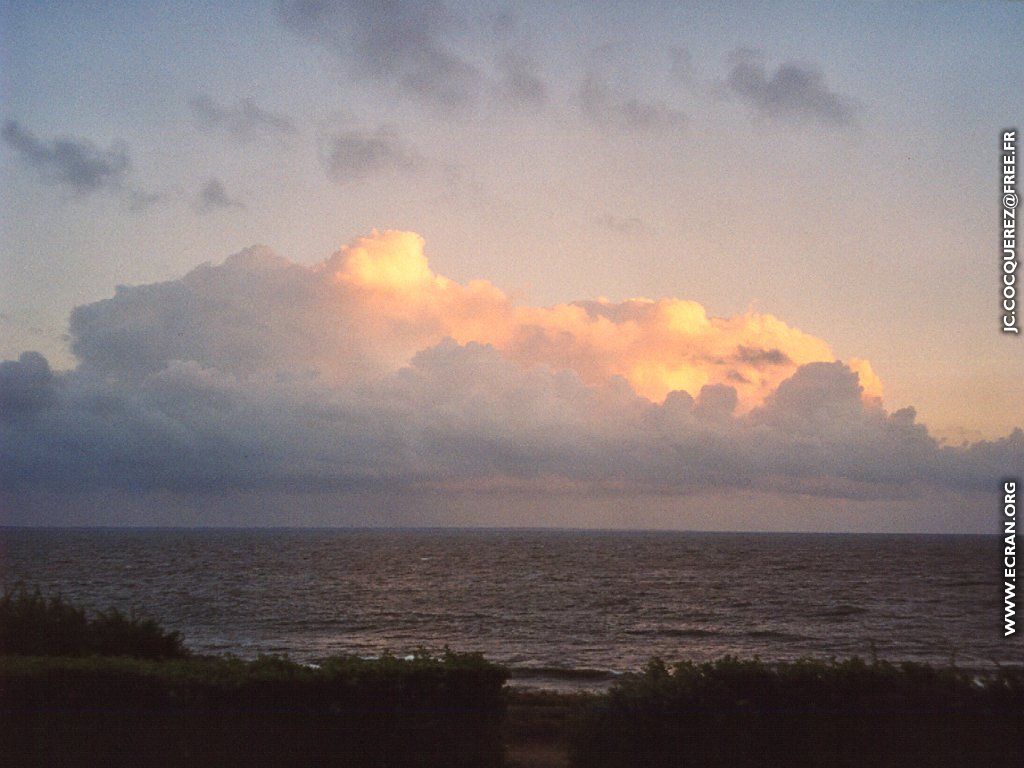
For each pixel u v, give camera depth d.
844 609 59.12
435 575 95.94
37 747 8.95
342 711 8.95
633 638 42.75
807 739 8.90
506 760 9.48
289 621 49.88
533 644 40.19
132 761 8.92
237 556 136.88
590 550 177.50
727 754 8.89
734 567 114.69
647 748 9.00
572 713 10.02
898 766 8.87
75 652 10.56
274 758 8.87
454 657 9.55
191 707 8.95
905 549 193.12
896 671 9.24
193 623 48.66
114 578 84.31
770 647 39.09
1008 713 8.94
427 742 8.99
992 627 48.06
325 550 167.12
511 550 175.50
